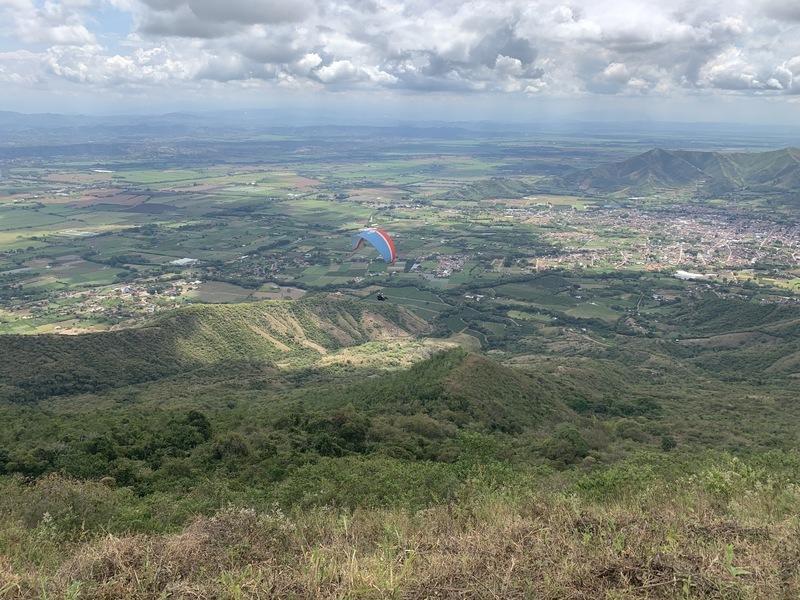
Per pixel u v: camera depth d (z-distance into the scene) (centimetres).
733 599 719
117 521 1552
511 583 739
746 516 1109
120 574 824
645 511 1138
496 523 1059
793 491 1320
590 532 966
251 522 1062
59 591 800
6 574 833
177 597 759
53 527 1229
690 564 782
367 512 1498
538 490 1619
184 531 1060
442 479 2033
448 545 893
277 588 756
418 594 729
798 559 806
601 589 732
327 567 820
